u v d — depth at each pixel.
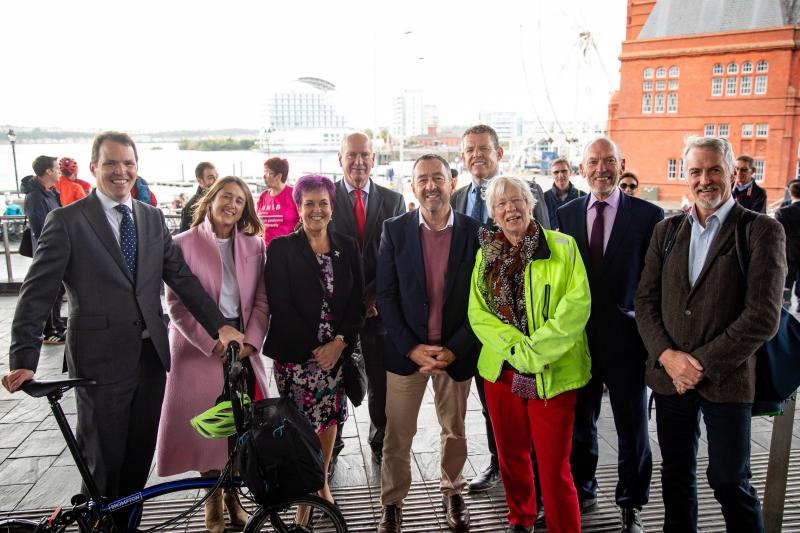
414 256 2.66
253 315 2.73
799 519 2.70
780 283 2.06
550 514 2.41
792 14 21.98
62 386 2.11
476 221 2.77
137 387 2.43
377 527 2.77
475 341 2.61
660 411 2.37
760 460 3.31
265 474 2.06
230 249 2.75
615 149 2.59
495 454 3.11
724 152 2.18
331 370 2.70
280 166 5.21
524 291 2.40
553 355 2.26
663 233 2.38
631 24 25.73
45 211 6.07
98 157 2.33
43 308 2.19
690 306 2.22
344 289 2.72
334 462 3.32
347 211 3.28
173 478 3.26
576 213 2.71
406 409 2.69
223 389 2.47
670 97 24.61
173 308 2.64
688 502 2.37
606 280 2.57
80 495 2.19
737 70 22.91
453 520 2.74
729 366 2.09
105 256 2.31
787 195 8.71
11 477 3.26
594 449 2.79
